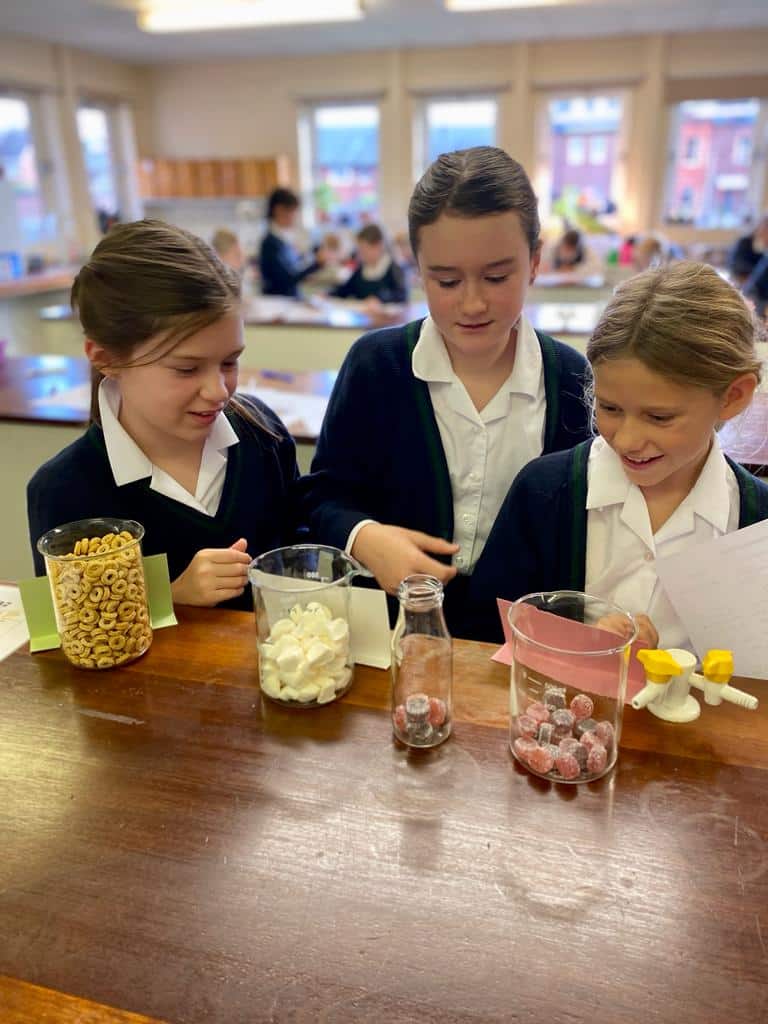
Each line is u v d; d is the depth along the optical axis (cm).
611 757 65
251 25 524
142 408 93
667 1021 46
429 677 69
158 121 766
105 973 49
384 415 114
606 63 648
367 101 714
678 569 76
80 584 76
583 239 607
